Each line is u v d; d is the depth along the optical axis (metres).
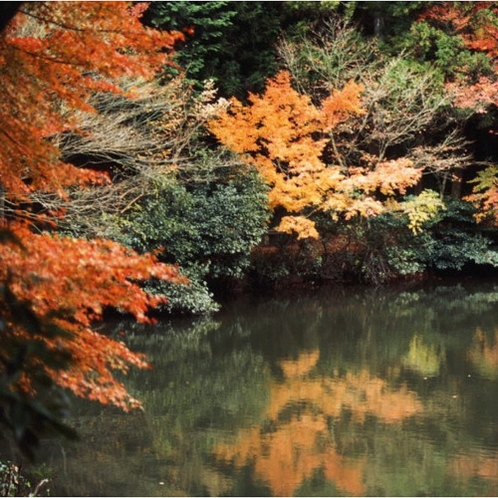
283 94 18.44
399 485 8.27
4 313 2.37
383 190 18.81
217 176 17.09
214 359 13.48
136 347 13.95
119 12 6.14
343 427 10.19
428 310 17.83
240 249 16.98
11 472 7.27
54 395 2.32
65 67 6.37
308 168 18.23
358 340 15.05
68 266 4.89
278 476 8.47
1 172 6.93
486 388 11.94
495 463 8.93
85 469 8.40
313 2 20.61
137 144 13.51
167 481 8.19
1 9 3.29
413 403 11.20
